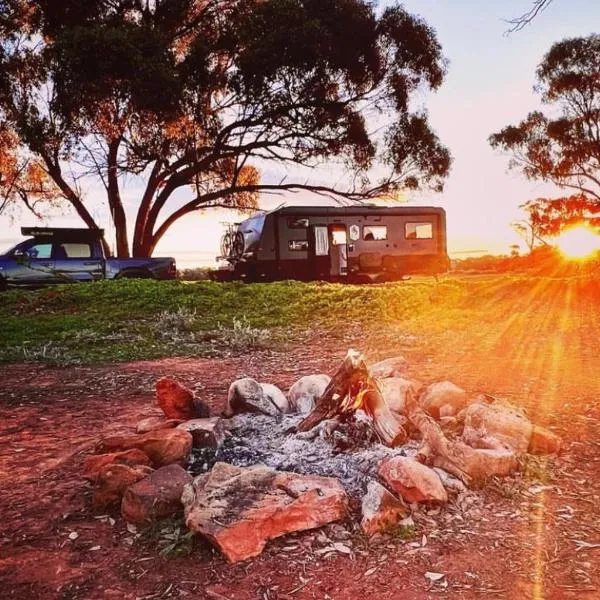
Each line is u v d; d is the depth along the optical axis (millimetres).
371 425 4113
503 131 35469
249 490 3203
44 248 18719
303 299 14141
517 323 11680
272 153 27984
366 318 12289
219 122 26266
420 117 27781
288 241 21391
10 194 29344
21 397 6566
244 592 2605
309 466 3723
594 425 4797
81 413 5789
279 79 24906
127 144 26031
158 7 26766
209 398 6297
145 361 8719
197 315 12844
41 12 25922
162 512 3266
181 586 2660
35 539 3125
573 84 32875
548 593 2545
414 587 2609
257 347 9695
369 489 3270
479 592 2562
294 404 4949
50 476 4039
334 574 2725
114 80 21984
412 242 22547
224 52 25797
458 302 14406
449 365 7691
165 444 3914
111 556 2936
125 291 14953
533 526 3137
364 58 26250
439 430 3820
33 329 11578
